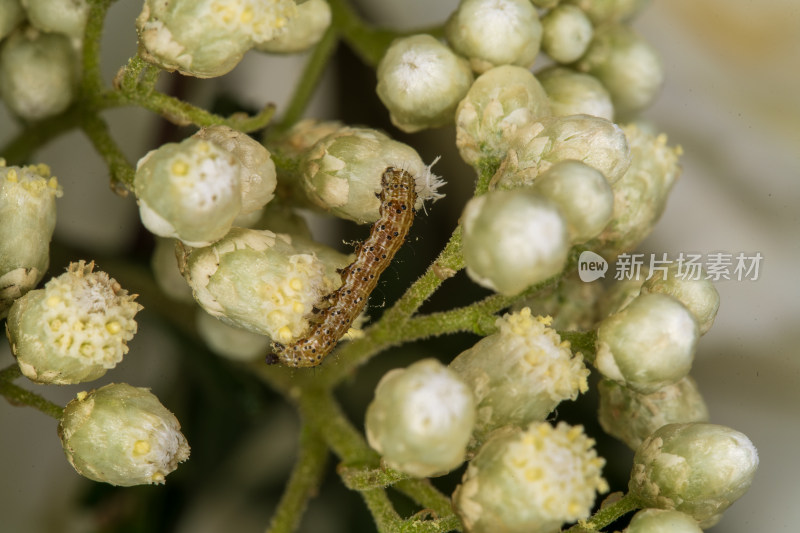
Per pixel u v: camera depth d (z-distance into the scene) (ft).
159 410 0.46
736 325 0.52
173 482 0.52
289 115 0.52
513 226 0.44
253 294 0.46
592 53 0.52
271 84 0.56
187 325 0.52
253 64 0.56
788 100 0.55
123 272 0.52
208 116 0.48
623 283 0.48
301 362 0.47
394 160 0.47
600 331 0.46
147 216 0.45
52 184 0.47
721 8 0.56
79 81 0.50
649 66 0.52
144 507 0.52
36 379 0.46
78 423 0.46
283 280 0.46
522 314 0.46
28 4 0.49
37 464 0.53
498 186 0.46
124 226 0.53
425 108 0.48
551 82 0.50
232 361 0.52
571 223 0.45
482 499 0.44
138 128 0.53
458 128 0.47
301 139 0.49
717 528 0.52
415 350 0.53
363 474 0.47
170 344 0.53
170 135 0.53
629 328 0.46
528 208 0.44
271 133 0.51
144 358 0.53
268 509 0.53
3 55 0.49
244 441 0.53
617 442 0.52
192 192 0.45
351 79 0.55
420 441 0.44
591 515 0.47
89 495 0.52
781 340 0.52
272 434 0.53
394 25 0.57
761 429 0.53
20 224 0.46
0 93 0.50
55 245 0.52
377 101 0.55
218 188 0.45
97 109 0.50
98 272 0.46
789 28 0.55
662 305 0.46
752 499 0.53
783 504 0.53
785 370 0.52
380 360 0.53
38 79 0.49
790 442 0.53
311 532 0.52
